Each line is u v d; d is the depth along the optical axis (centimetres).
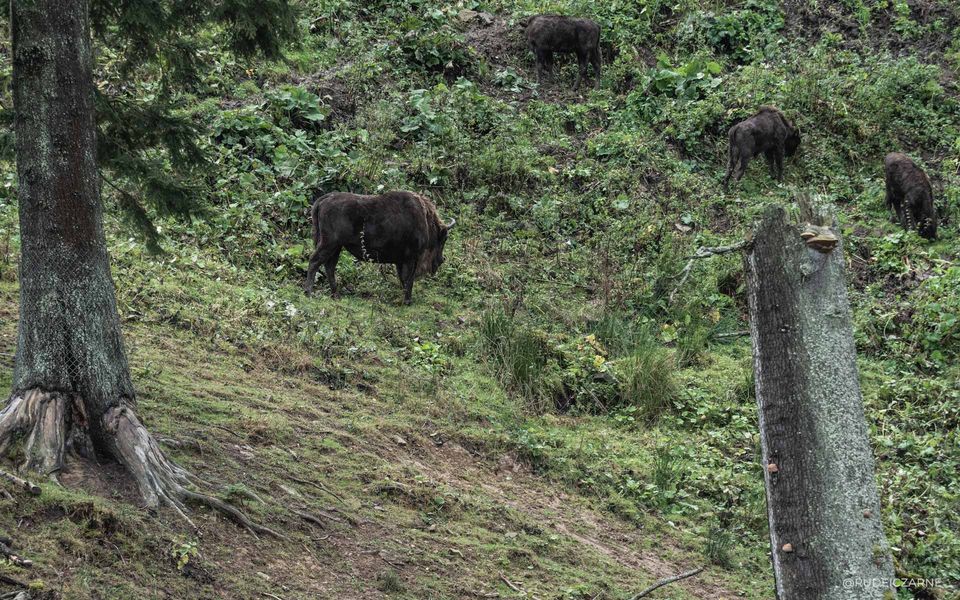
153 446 1997
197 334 3041
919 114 5631
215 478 2142
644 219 4444
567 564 2417
